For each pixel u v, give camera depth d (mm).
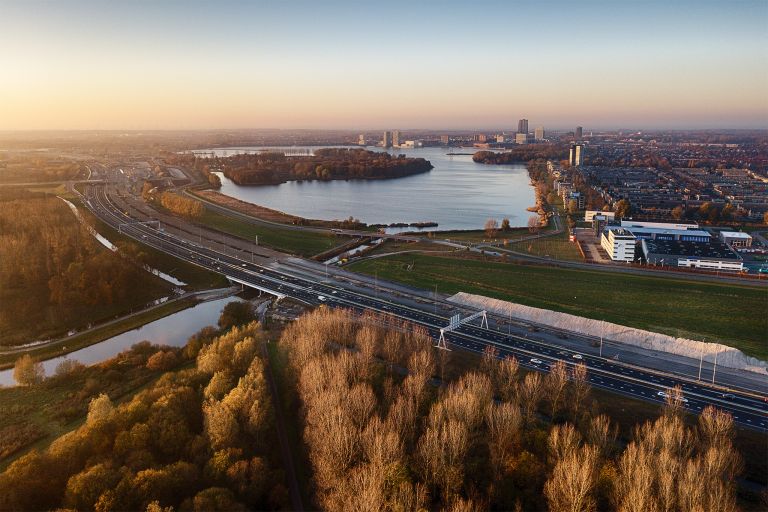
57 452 135625
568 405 174125
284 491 135125
